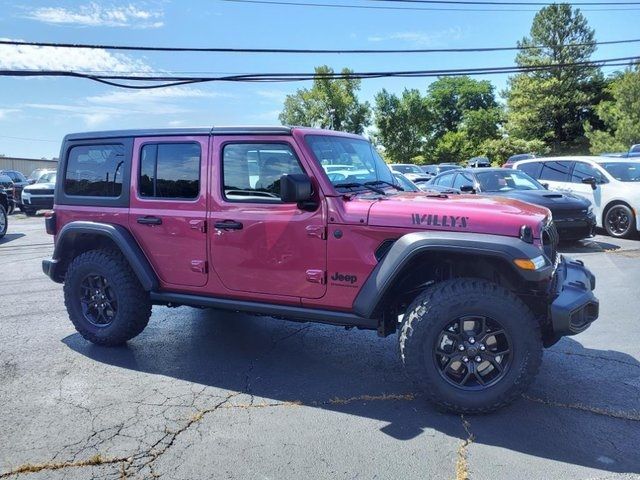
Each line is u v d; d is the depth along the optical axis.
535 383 4.04
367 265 3.70
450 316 3.46
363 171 4.49
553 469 2.92
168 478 2.88
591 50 50.56
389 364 4.52
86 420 3.52
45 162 53.84
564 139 53.09
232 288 4.24
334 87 66.88
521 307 3.44
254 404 3.77
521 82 52.00
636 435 3.28
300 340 5.14
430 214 3.55
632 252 9.16
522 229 3.36
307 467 2.98
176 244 4.41
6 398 3.86
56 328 5.55
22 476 2.89
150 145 4.55
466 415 3.56
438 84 69.00
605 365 4.37
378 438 3.28
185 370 4.40
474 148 60.25
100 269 4.77
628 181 10.71
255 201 4.08
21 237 13.17
